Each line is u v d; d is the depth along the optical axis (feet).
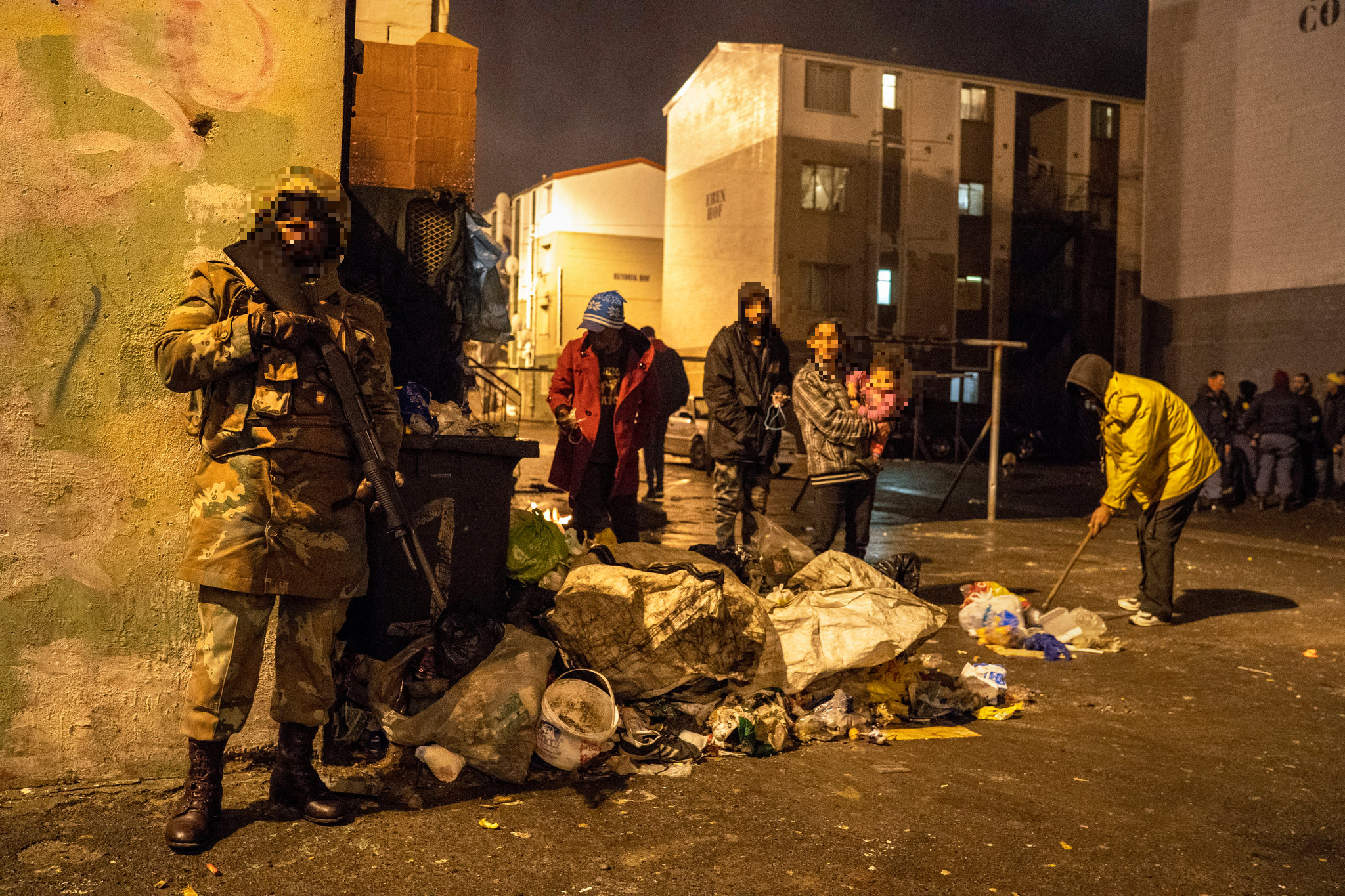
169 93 10.34
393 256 15.17
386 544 11.71
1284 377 44.19
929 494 49.11
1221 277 59.06
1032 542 31.86
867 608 13.57
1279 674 16.94
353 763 11.16
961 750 12.60
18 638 10.09
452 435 12.60
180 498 10.50
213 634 9.11
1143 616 20.59
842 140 95.81
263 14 10.65
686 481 49.62
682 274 107.34
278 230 9.23
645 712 12.16
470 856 9.07
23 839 9.05
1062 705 14.87
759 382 19.58
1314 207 53.78
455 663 11.19
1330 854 9.83
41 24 9.93
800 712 12.88
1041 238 104.06
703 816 10.18
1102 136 103.71
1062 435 96.89
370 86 17.42
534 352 140.87
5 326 9.91
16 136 9.89
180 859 8.79
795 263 94.99
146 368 10.35
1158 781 11.72
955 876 9.03
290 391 9.11
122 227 10.23
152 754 10.50
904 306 97.45
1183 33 61.31
